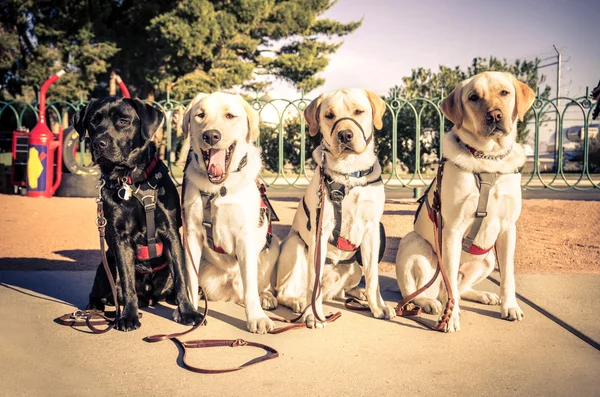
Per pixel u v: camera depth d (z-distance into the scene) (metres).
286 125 21.02
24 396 2.66
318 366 3.03
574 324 3.66
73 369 2.99
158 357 3.16
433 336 3.53
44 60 25.92
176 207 3.92
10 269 5.42
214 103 3.77
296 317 4.01
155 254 3.84
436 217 3.88
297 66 27.16
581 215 9.31
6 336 3.49
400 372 2.95
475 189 3.69
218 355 3.19
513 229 3.85
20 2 25.45
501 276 3.93
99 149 3.57
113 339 3.46
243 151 3.83
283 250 4.31
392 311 3.92
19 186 12.22
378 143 21.20
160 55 24.98
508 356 3.16
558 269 5.48
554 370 2.96
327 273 4.22
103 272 4.00
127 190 3.63
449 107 3.91
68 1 25.39
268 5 25.50
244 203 3.74
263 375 2.91
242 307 4.22
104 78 28.98
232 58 25.98
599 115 5.44
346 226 3.90
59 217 8.97
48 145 11.69
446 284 3.74
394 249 6.64
